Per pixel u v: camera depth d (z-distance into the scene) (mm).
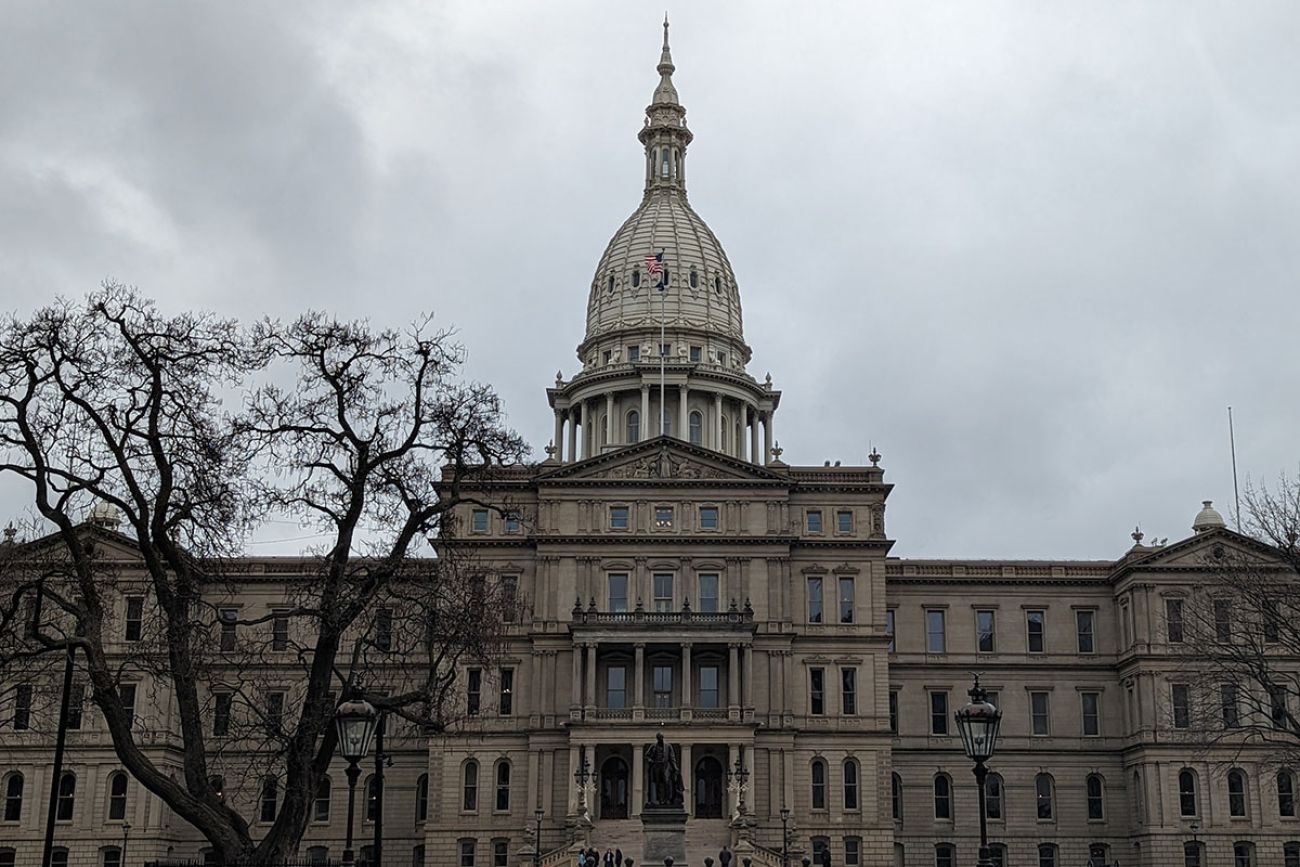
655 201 170250
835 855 115438
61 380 47375
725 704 117688
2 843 116188
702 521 122188
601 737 112938
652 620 116000
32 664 87688
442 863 115188
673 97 176000
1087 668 129500
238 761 115938
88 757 117562
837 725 118188
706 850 105188
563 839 113625
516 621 119562
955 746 127750
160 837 117062
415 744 123250
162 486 47844
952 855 125750
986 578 131375
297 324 51312
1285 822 119938
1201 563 124812
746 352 166375
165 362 49469
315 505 51062
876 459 126000
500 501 122688
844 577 121875
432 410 52500
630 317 162625
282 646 121500
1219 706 103312
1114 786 126812
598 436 155125
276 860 45188
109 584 75812
